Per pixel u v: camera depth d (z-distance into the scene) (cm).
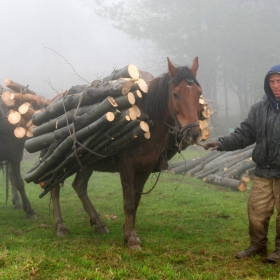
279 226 428
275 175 427
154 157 473
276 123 422
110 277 368
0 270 374
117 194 947
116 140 454
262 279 377
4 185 1127
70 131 473
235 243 520
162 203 823
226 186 1028
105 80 509
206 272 394
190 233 580
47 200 890
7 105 620
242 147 462
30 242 502
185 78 432
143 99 471
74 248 466
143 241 516
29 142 549
